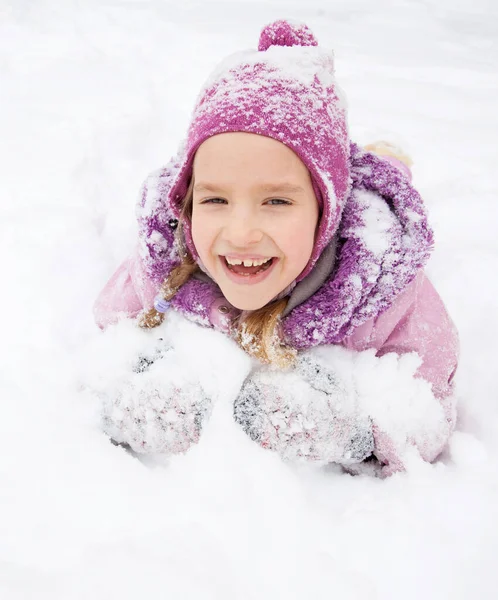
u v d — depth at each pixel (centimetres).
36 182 197
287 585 97
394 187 121
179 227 127
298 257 111
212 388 119
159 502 110
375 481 123
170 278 129
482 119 256
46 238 171
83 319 151
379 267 118
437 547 103
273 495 111
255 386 118
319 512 111
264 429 115
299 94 108
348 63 305
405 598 97
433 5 424
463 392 141
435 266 172
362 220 119
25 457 115
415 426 120
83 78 268
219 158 105
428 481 117
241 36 334
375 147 201
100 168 211
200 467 114
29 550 101
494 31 375
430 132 242
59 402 126
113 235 181
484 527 107
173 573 97
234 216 106
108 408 121
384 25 376
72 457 116
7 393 127
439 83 290
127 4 379
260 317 121
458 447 125
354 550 104
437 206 199
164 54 307
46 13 339
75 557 100
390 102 266
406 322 127
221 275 116
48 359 137
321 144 109
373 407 121
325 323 120
